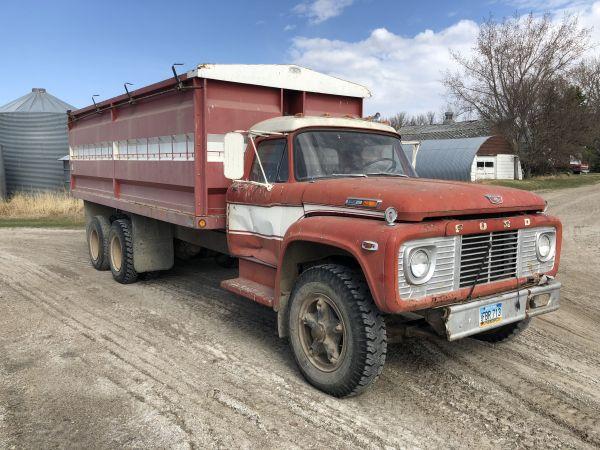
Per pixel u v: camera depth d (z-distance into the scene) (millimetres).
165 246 7582
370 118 5711
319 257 4461
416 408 3850
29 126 22297
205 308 6445
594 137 43812
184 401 3912
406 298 3463
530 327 5723
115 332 5496
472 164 35438
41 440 3379
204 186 5469
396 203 3541
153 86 6188
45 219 16781
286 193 4559
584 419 3721
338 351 3943
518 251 4125
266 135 5047
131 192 7484
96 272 8625
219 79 5371
